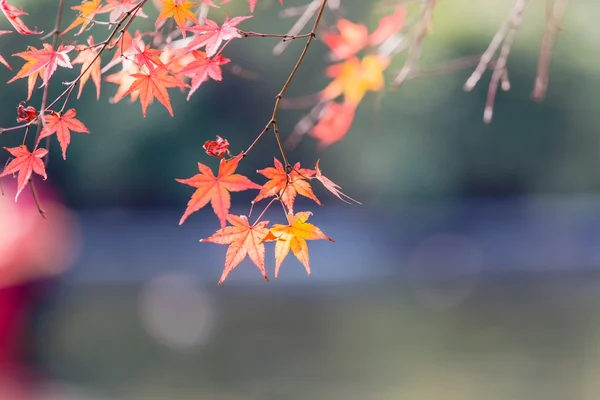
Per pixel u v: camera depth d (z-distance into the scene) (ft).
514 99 53.88
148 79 6.03
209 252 49.96
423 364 27.07
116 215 53.72
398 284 43.32
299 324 33.65
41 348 27.04
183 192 54.44
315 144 51.06
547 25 11.31
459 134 54.39
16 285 25.38
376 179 55.67
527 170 57.47
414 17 11.91
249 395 23.77
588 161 57.26
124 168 51.83
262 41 39.29
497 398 22.90
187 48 5.95
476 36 43.96
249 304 37.86
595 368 26.13
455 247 52.39
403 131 53.11
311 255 49.39
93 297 38.81
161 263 47.19
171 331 32.48
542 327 32.24
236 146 48.73
